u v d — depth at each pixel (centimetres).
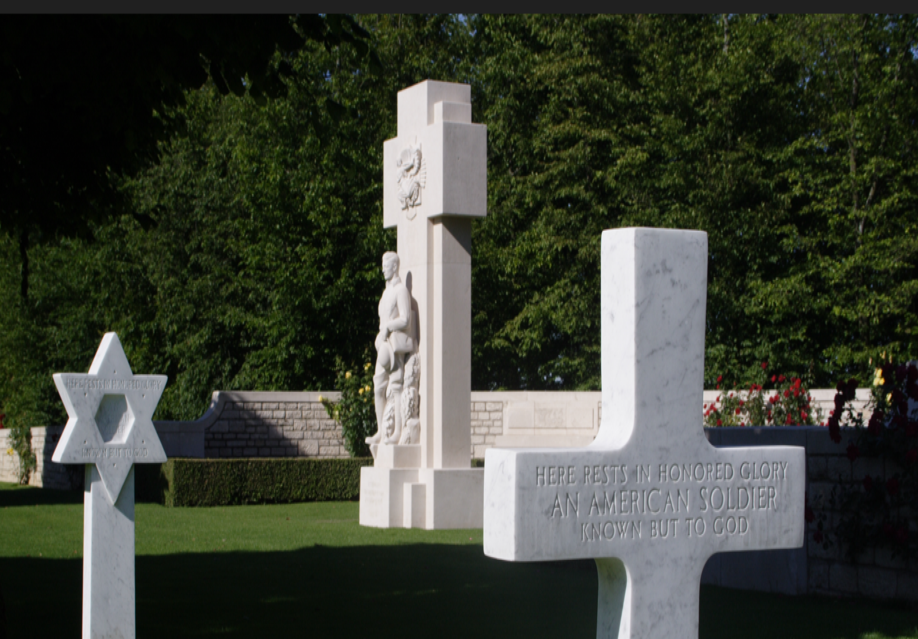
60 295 3356
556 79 3088
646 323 493
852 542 883
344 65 3017
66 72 740
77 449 655
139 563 1110
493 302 3189
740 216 2886
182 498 1938
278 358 3031
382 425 1689
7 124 830
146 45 734
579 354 3231
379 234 2938
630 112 3136
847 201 2845
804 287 2781
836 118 2794
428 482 1605
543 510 461
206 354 3256
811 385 2962
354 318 3105
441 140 1636
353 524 1631
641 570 484
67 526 1505
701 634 722
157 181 3203
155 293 3362
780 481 522
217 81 781
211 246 3259
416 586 963
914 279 2780
